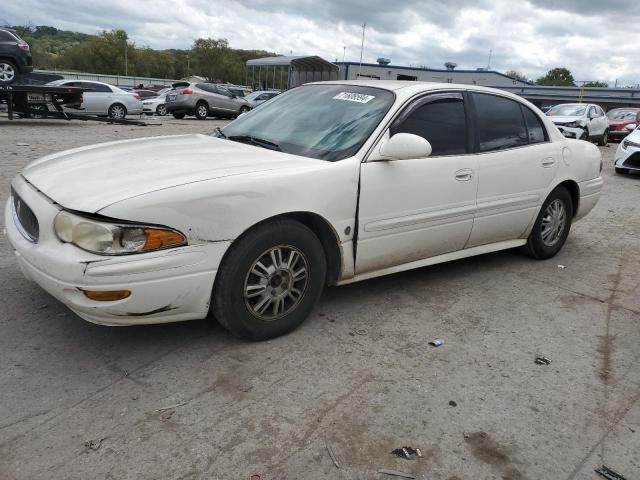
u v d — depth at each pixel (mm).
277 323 3229
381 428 2514
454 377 2984
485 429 2553
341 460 2297
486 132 4270
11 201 3375
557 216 5047
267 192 2965
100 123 17859
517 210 4551
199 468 2205
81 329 3250
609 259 5348
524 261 5113
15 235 3020
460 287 4332
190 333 3285
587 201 5348
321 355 3125
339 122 3727
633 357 3334
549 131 4879
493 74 45281
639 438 2555
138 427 2424
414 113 3783
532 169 4574
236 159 3270
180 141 3834
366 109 3754
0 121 16531
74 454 2240
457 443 2445
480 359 3201
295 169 3146
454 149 3994
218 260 2859
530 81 56625
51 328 3240
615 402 2838
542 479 2264
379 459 2318
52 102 15523
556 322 3783
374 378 2922
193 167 3047
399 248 3738
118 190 2711
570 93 43188
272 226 3041
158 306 2754
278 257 3127
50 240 2727
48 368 2836
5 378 2723
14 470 2139
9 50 14820
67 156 3475
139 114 22000
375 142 3500
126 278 2605
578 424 2635
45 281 2721
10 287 3750
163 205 2654
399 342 3346
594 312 3996
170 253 2689
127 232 2600
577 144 5188
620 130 21312
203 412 2553
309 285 3303
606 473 2312
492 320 3750
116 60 93375
